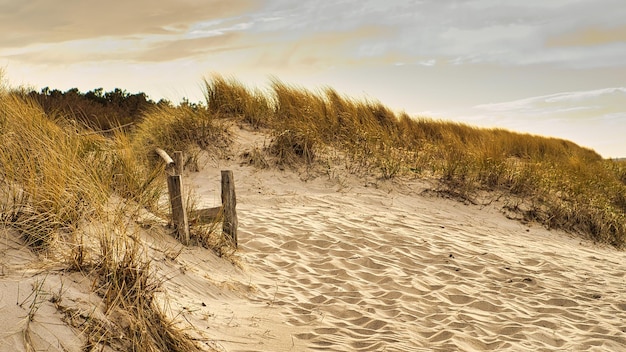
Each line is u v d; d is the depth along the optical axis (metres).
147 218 6.51
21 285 3.78
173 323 4.30
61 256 4.43
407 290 6.84
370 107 16.28
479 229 10.67
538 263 8.76
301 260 7.63
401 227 9.83
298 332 5.19
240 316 5.26
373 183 12.38
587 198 13.23
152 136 13.11
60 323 3.63
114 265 4.31
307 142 13.20
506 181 13.26
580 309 6.79
